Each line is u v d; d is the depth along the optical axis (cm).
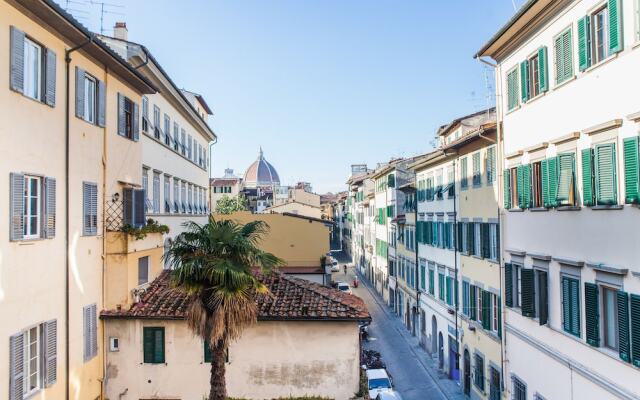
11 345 1109
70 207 1384
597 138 1327
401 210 4500
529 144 1738
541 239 1652
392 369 3052
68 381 1359
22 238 1147
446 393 2614
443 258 2959
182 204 3045
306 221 3478
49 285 1274
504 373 1938
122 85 1752
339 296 1741
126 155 1778
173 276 1279
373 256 5959
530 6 1544
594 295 1334
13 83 1113
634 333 1157
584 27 1381
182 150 3025
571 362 1452
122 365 1585
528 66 1738
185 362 1580
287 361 1566
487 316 2178
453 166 2703
